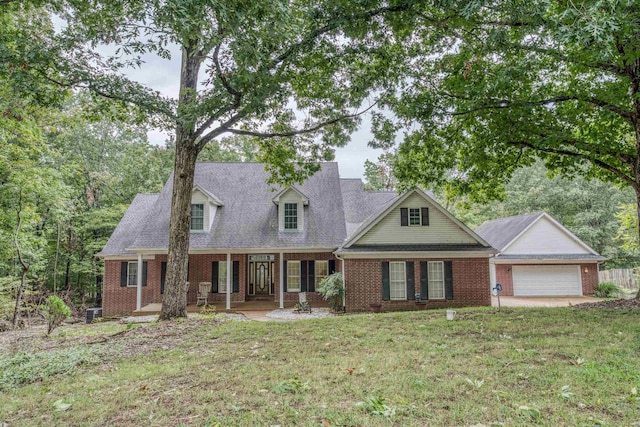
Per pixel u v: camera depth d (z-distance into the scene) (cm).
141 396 450
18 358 675
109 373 567
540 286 2267
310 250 1750
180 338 799
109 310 1809
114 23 845
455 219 1661
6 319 1620
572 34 583
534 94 1108
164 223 1809
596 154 1148
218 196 1944
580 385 421
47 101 962
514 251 2291
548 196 3114
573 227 2936
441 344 638
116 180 2714
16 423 389
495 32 800
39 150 1561
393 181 3516
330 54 1001
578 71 1055
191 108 921
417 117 1067
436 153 1311
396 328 798
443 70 1062
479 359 535
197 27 686
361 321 915
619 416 343
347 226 1970
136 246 1697
